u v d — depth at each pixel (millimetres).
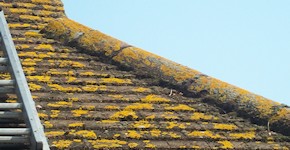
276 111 12320
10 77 12594
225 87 12922
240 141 11836
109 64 13609
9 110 11688
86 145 11219
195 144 11602
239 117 12438
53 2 15500
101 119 11938
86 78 13055
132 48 13883
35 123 10711
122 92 12781
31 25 14586
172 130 11883
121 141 11461
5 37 12234
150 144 11469
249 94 12734
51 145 11102
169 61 13609
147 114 12219
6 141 10672
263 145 11781
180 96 12914
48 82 12719
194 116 12328
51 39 14203
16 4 15102
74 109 12078
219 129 12047
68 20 14719
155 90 12992
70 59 13578
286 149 11711
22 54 13422
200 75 13258
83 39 14117
